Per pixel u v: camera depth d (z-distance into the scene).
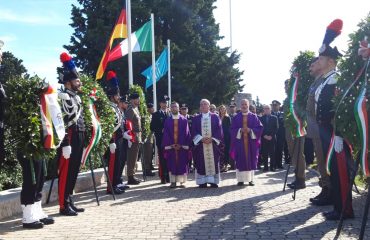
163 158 11.66
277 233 6.04
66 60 7.66
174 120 11.06
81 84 8.30
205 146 10.87
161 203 8.54
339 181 6.66
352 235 5.86
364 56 5.70
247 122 11.09
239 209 7.74
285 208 7.75
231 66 35.72
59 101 7.50
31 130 6.45
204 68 34.59
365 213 5.27
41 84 6.64
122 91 31.36
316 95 7.31
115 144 9.72
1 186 8.80
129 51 14.93
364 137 5.45
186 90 33.41
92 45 30.97
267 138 14.53
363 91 5.54
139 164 15.23
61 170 7.53
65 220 7.11
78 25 32.81
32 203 6.66
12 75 6.97
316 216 7.04
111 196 9.54
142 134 12.87
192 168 14.78
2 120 6.27
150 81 20.33
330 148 6.60
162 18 33.84
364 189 9.12
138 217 7.24
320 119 7.16
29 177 6.62
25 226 6.61
